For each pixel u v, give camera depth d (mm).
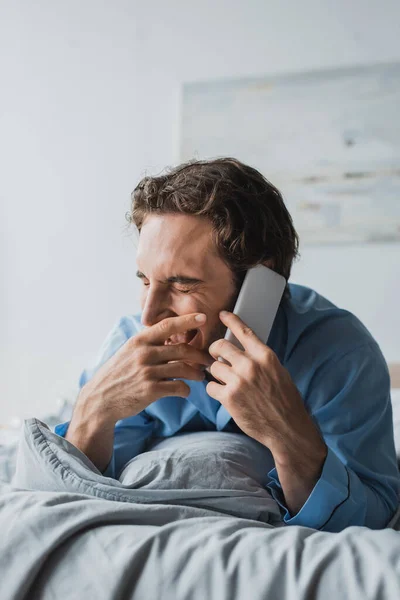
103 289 2537
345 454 895
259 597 530
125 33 2561
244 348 819
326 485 785
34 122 2654
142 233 892
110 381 881
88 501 667
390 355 2166
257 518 766
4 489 762
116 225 2533
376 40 2244
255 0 2391
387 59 2227
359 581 533
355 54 2264
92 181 2572
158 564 573
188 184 873
